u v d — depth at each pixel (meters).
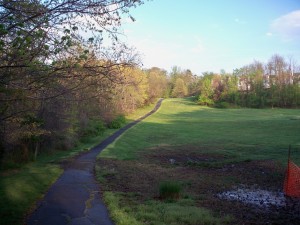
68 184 17.88
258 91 111.94
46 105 18.11
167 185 15.22
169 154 32.62
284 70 111.12
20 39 6.99
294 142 37.44
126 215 11.50
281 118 70.81
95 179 19.55
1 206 13.01
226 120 71.81
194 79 164.50
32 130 20.88
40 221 11.34
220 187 18.41
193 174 22.44
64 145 33.03
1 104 8.50
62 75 8.01
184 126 62.09
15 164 22.83
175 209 12.55
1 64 7.61
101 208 12.90
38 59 7.82
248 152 32.34
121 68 9.72
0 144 21.36
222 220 11.50
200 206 13.78
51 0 7.45
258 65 116.62
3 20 7.28
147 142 42.25
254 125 59.34
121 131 52.62
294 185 16.94
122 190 16.70
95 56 8.27
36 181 18.05
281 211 13.55
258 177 21.31
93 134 44.56
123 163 26.56
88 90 9.33
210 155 31.72
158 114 88.00
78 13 7.69
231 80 118.56
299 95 105.50
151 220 11.04
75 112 29.83
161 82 121.69
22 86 8.00
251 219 12.21
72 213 12.25
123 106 67.94
